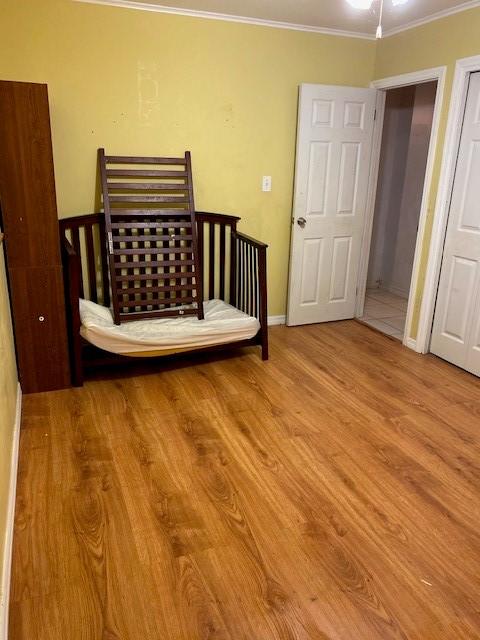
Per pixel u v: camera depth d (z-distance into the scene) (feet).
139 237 10.80
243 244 11.89
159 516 6.34
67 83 10.25
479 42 9.69
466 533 6.18
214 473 7.23
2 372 6.60
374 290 18.16
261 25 11.44
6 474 6.05
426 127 15.49
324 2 10.04
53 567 5.50
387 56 12.32
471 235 10.46
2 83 7.93
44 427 8.33
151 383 10.09
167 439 8.09
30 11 9.62
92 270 11.23
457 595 5.28
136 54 10.58
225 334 10.59
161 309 11.69
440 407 9.37
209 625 4.87
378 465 7.52
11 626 4.80
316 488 6.96
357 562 5.68
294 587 5.32
